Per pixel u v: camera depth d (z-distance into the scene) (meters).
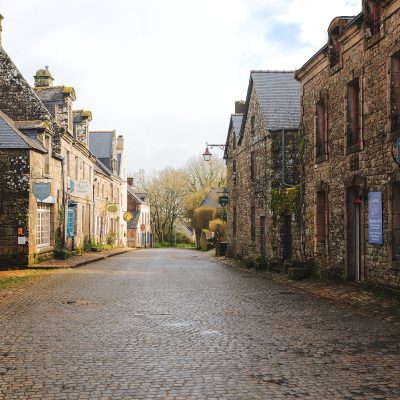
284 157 21.25
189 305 11.36
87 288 14.30
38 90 28.45
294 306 11.17
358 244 14.05
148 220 73.81
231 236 30.78
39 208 23.31
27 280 16.42
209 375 6.08
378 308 10.53
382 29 12.09
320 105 16.75
